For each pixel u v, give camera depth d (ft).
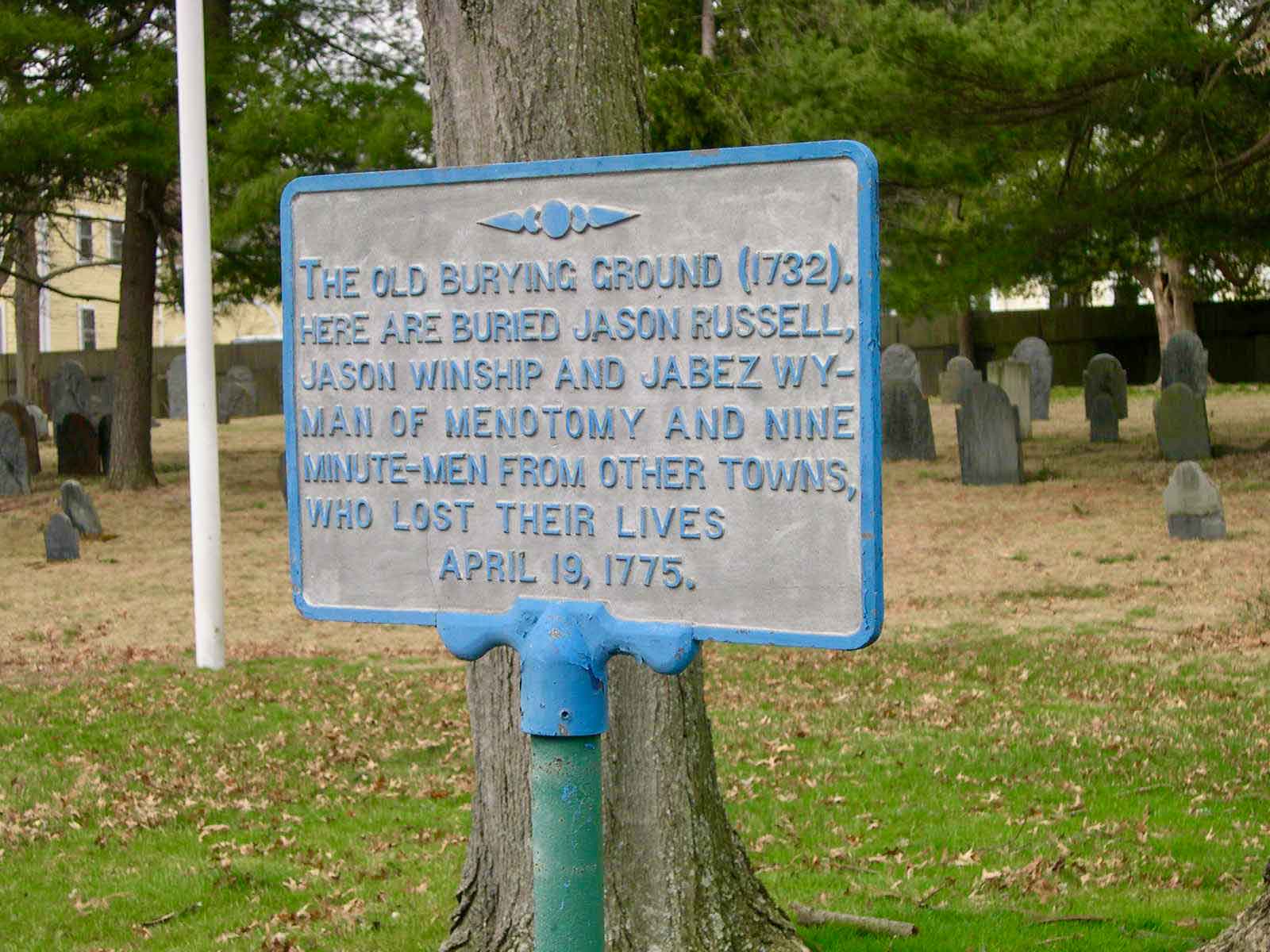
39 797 25.35
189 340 34.81
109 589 47.65
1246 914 14.10
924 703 29.43
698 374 11.60
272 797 25.05
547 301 12.10
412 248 12.57
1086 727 27.07
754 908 15.61
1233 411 82.28
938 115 53.16
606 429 11.93
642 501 11.84
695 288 11.60
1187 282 98.94
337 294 12.86
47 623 42.34
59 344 151.53
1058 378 123.03
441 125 14.65
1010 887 19.33
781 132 58.59
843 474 11.21
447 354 12.50
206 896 20.43
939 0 71.51
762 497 11.46
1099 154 57.31
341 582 12.94
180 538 57.67
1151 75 50.98
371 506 12.82
